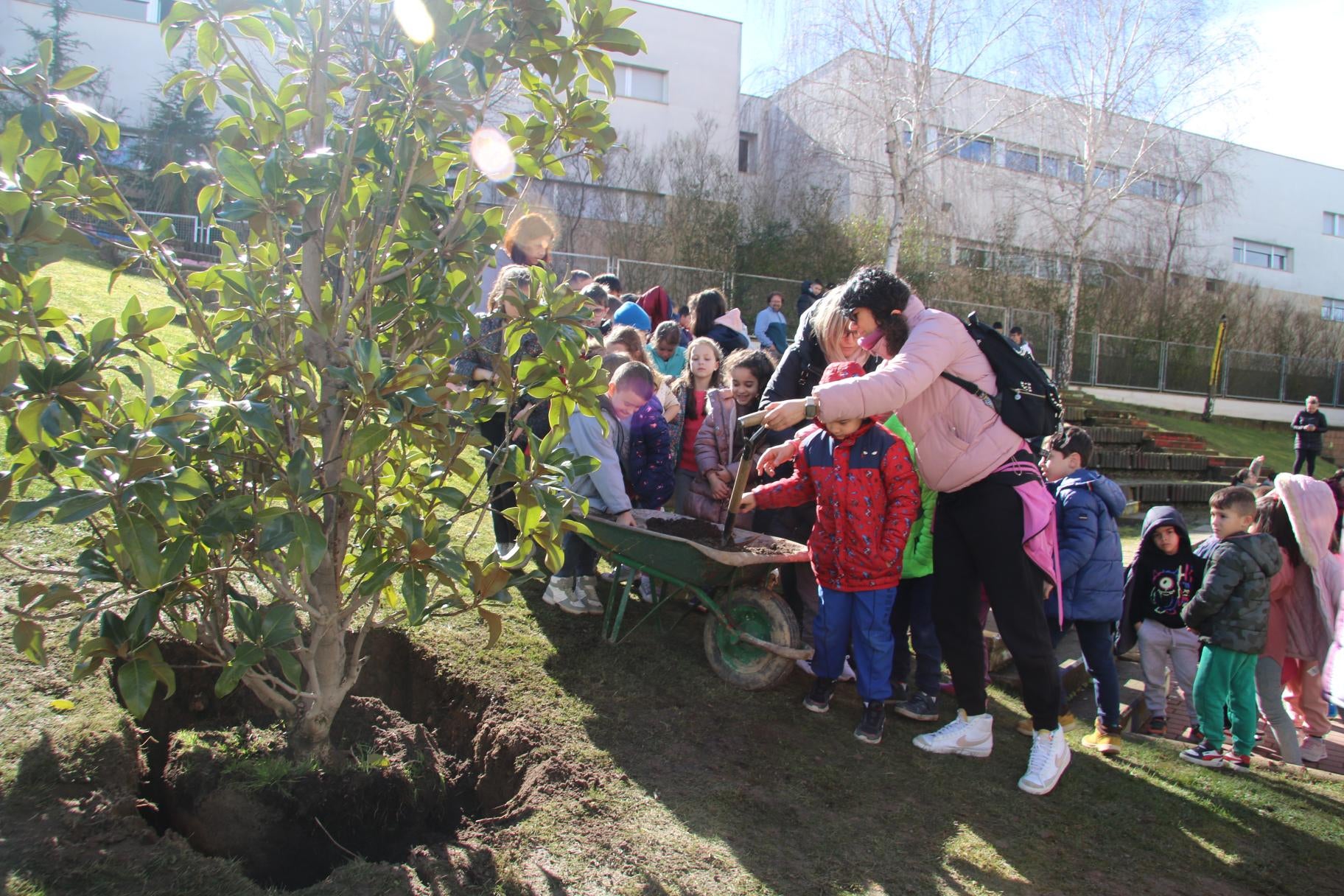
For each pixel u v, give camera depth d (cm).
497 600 292
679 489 541
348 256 278
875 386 324
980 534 344
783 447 400
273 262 305
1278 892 301
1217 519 423
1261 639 410
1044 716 353
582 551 473
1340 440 2381
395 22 288
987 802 340
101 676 311
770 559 388
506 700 366
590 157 326
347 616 301
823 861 286
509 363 295
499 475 294
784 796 325
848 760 360
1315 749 551
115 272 274
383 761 322
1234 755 421
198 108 1767
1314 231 3453
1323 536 510
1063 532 432
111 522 285
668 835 289
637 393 438
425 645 399
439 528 282
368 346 248
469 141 306
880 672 376
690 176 2105
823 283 2002
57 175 255
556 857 272
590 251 1995
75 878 225
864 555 372
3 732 268
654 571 413
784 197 2264
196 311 278
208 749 306
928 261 2167
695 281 1728
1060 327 2348
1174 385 2417
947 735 376
